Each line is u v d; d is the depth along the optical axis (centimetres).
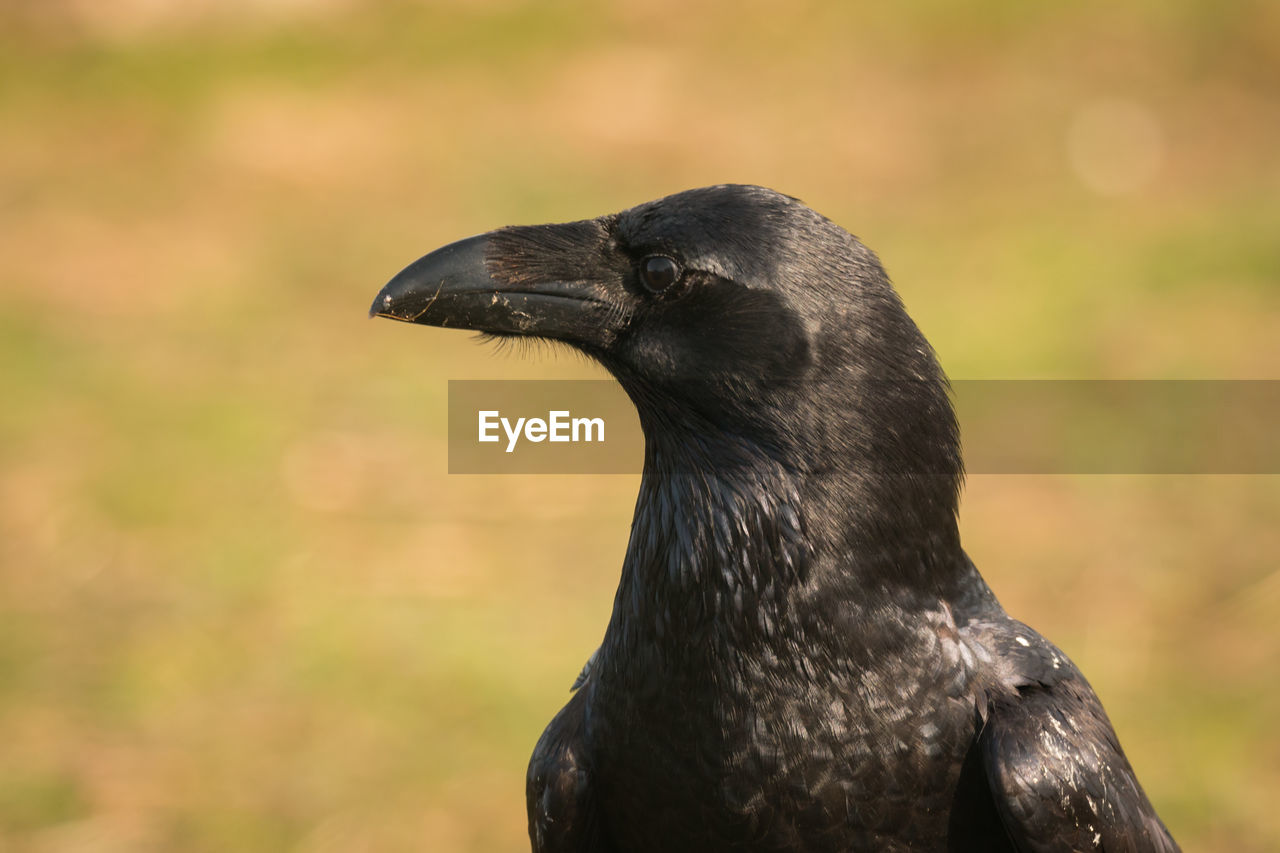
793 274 508
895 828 506
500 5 2608
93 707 1046
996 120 2256
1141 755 991
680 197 535
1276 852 913
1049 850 490
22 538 1260
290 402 1511
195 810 951
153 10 2547
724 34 2527
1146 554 1230
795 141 2189
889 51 2469
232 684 1071
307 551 1243
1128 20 2517
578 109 2277
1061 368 1530
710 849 519
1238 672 1072
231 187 2047
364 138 2183
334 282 1791
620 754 525
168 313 1712
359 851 925
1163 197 2009
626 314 532
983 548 1249
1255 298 1686
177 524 1283
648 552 528
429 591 1185
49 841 920
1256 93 2314
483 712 1033
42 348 1609
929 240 1891
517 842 934
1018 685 513
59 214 1961
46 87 2330
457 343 1672
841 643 499
